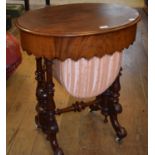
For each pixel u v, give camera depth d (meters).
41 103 1.44
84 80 1.25
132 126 1.66
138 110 1.81
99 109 1.64
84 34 1.09
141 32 3.18
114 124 1.55
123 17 1.26
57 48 1.12
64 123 1.71
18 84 2.16
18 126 1.70
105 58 1.22
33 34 1.12
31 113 1.82
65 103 1.90
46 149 1.51
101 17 1.26
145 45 2.84
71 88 1.29
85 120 1.73
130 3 4.34
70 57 1.14
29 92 2.06
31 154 1.48
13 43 2.13
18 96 2.01
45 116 1.44
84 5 1.46
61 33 1.09
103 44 1.14
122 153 1.47
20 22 1.22
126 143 1.53
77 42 1.11
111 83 1.36
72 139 1.58
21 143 1.56
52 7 1.44
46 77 1.30
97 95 1.42
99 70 1.24
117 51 1.21
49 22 1.21
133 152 1.47
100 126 1.67
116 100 1.50
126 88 2.07
